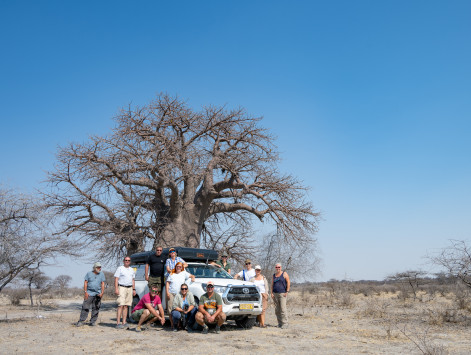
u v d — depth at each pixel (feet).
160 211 69.87
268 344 28.81
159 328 36.88
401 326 38.83
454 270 39.19
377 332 34.94
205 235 81.25
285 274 38.88
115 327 37.63
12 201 38.34
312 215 71.41
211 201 70.85
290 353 25.67
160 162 64.69
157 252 38.45
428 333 34.14
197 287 36.06
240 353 25.41
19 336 31.83
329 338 31.83
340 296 90.07
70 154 63.41
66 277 135.85
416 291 107.86
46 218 41.52
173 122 68.54
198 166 68.03
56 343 28.73
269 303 68.23
